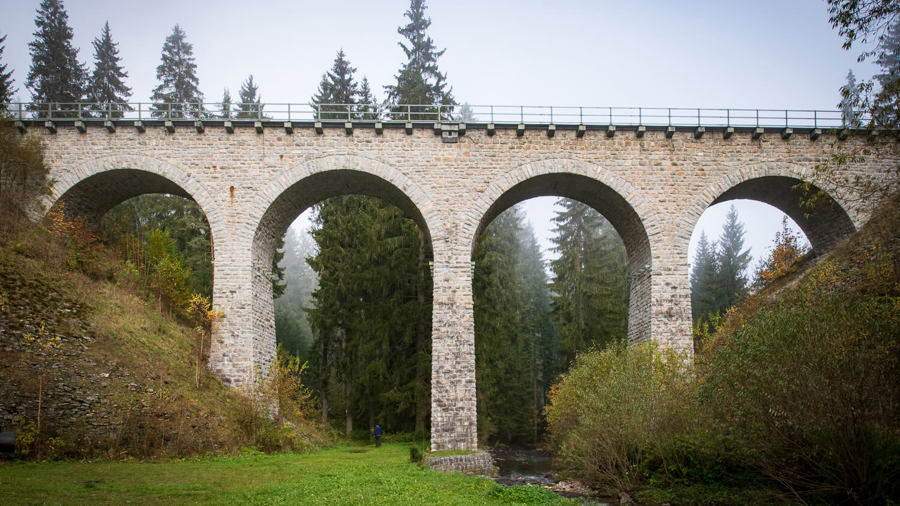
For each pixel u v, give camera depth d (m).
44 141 25.52
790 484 13.40
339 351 39.12
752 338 13.57
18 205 24.31
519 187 26.33
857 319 12.65
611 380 17.98
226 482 14.29
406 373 33.62
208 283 37.28
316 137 25.64
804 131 25.98
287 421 25.92
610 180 25.48
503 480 20.25
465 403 23.36
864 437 11.96
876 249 20.77
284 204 26.33
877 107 14.21
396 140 25.62
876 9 13.12
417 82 38.50
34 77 40.44
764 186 26.97
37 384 17.53
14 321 18.55
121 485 13.18
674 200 25.45
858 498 12.05
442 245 24.84
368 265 34.97
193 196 25.25
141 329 23.28
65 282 22.06
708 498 14.20
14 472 14.16
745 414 13.45
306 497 12.37
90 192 26.59
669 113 26.14
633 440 16.77
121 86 45.34
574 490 17.70
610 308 39.34
